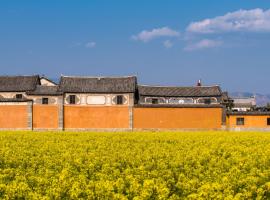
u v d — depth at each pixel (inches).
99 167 949.2
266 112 3021.7
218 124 3002.0
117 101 3061.0
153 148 1293.1
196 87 3750.0
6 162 1007.0
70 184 711.1
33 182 763.4
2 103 2972.4
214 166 963.3
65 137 1729.8
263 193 693.3
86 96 3068.4
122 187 705.6
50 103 3048.7
